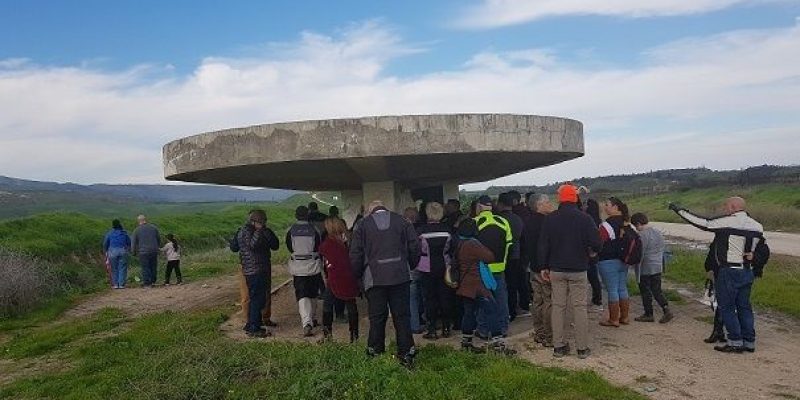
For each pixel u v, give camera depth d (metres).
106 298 14.05
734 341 6.93
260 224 8.41
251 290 8.36
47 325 11.11
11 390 6.67
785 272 13.46
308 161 8.22
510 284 8.67
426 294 7.79
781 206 36.19
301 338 8.15
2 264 13.08
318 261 8.29
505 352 6.89
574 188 6.97
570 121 8.86
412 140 7.64
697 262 14.65
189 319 9.83
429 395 5.39
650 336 7.72
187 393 5.80
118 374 6.64
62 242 22.92
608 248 8.09
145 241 16.06
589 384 5.75
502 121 7.98
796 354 6.92
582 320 6.79
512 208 8.28
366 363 5.96
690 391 5.68
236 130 7.99
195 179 9.87
